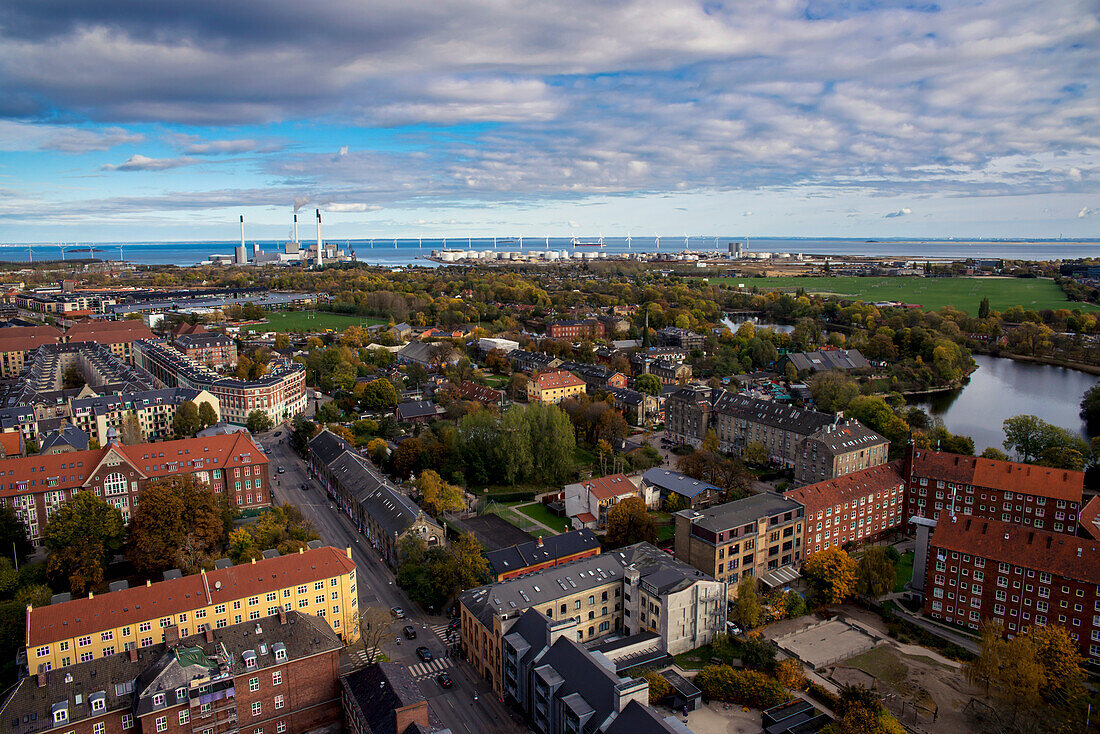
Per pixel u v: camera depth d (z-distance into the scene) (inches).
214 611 4785.9
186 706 3976.4
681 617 5191.9
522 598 5103.3
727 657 5167.3
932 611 5841.5
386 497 6988.2
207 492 6540.4
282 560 5137.8
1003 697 4562.0
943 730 4407.0
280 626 4448.8
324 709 4443.9
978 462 7219.5
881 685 4867.1
